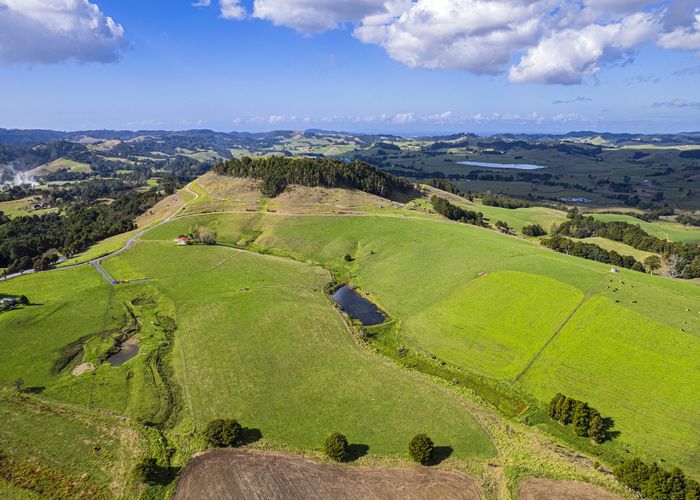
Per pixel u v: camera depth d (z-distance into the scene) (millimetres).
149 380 70875
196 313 95188
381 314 97062
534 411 63156
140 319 94125
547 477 48969
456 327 85438
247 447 54812
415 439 52312
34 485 48125
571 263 103125
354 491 47406
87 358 78188
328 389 67375
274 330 86062
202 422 60406
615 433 57375
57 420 60188
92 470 50750
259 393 66750
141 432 57531
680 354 68062
